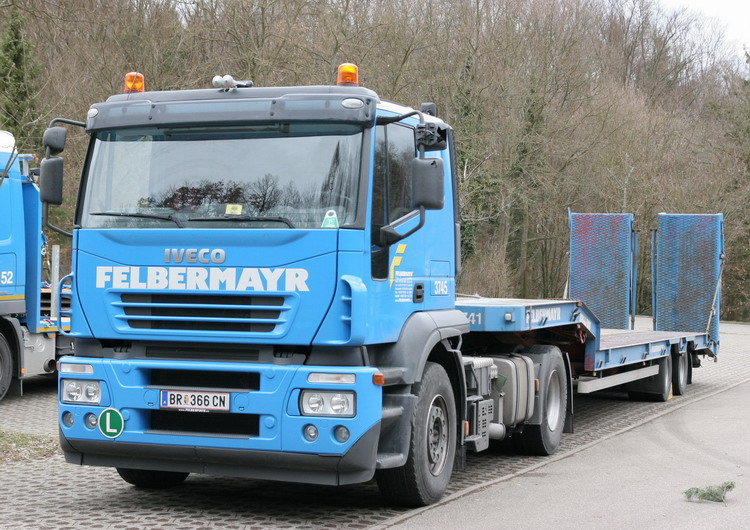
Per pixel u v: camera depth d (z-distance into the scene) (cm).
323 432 568
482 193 3061
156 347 612
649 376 1373
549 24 3134
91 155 639
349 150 591
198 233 594
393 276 621
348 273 573
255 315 585
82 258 623
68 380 626
